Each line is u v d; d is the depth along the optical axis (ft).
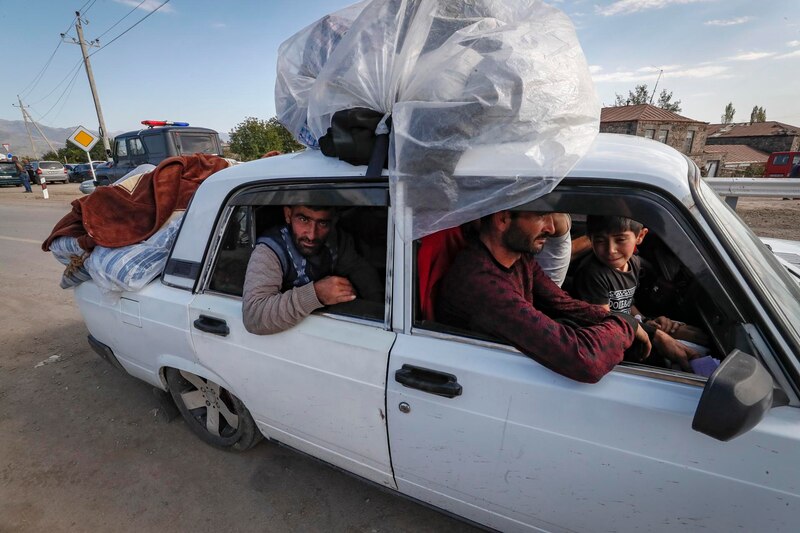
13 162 82.74
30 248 24.45
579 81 3.75
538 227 3.99
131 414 8.84
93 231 7.22
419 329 4.53
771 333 3.30
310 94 4.49
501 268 4.27
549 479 4.04
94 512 6.49
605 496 3.85
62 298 15.78
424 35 3.84
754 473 3.27
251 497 6.69
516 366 4.03
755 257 4.05
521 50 3.57
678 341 4.49
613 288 5.47
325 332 4.97
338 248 5.16
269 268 5.15
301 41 5.11
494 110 3.51
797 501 3.19
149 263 6.84
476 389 4.11
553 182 3.64
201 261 6.08
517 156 3.67
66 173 86.74
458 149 3.64
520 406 3.95
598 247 5.16
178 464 7.41
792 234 24.50
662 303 5.67
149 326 6.70
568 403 3.77
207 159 8.71
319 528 6.14
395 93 3.90
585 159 3.74
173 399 8.01
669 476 3.53
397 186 3.92
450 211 3.88
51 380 10.17
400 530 6.08
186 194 7.97
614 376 3.76
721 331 3.98
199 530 6.16
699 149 93.04
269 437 6.48
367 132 4.15
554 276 5.63
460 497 4.71
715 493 3.43
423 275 4.53
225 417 7.30
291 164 5.23
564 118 3.64
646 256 5.92
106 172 34.99
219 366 6.05
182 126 32.12
